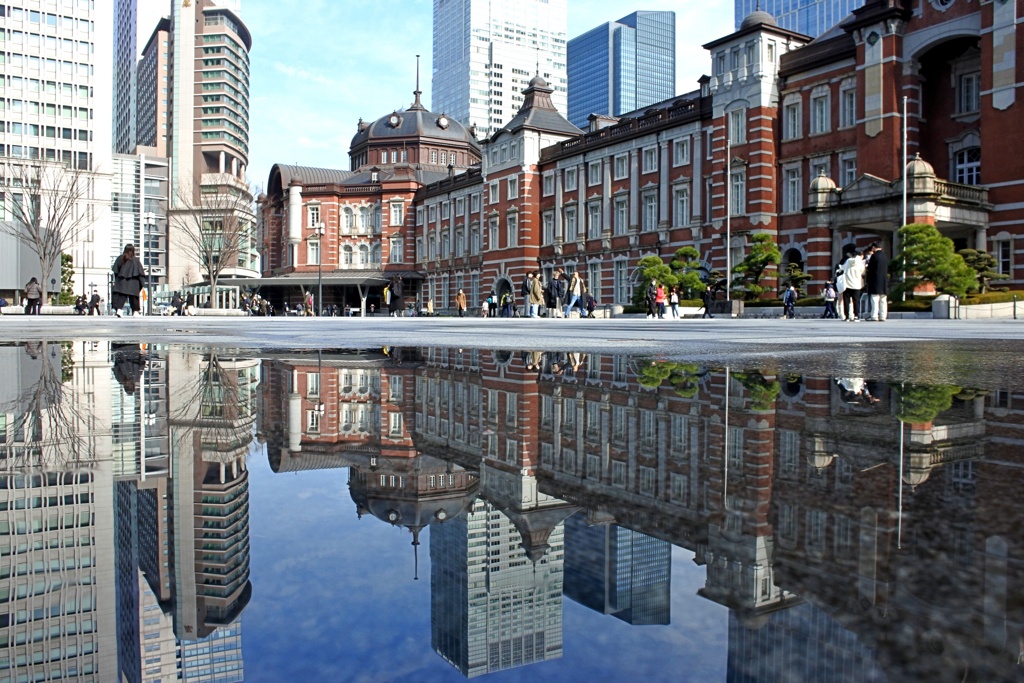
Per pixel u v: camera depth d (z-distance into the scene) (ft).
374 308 263.08
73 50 284.61
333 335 36.29
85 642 2.60
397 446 7.38
